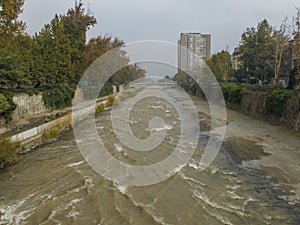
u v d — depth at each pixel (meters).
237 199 10.12
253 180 11.81
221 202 9.91
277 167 13.16
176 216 8.98
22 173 12.88
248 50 42.28
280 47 33.91
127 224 8.58
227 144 17.75
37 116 23.69
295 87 25.11
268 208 9.41
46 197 10.45
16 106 20.55
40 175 12.63
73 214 9.21
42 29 32.44
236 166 13.66
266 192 10.62
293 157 14.52
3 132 17.11
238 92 33.28
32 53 27.03
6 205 9.82
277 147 16.52
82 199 10.28
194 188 11.12
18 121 20.86
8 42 25.06
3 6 19.05
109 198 10.32
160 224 8.51
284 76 36.22
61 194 10.67
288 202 9.79
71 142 18.75
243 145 17.31
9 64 20.11
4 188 11.23
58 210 9.47
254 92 29.39
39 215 9.16
